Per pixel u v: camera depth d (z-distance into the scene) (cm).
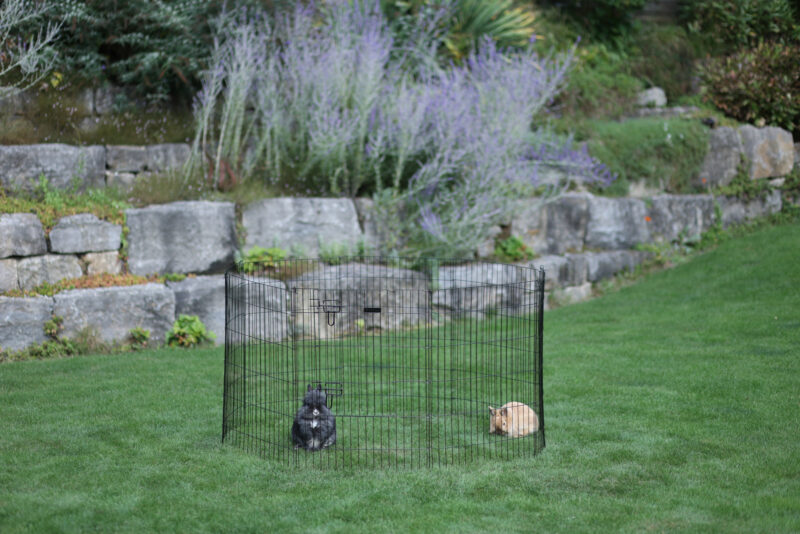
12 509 334
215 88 877
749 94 1123
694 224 1023
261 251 781
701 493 354
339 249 823
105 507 338
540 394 427
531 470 388
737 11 1323
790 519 321
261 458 406
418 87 902
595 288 934
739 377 549
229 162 851
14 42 827
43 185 740
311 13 951
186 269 751
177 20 864
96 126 857
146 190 788
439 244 843
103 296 667
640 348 655
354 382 562
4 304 632
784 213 1112
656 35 1315
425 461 404
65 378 568
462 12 1109
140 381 562
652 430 448
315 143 839
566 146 948
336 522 325
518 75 907
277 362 614
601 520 325
